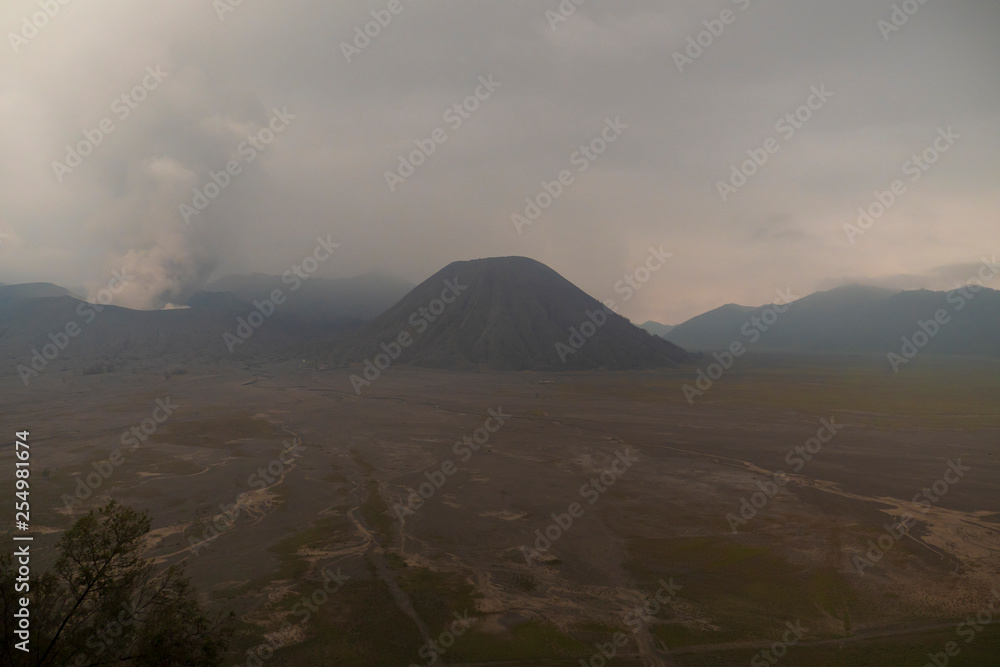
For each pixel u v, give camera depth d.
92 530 11.59
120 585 11.87
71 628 11.16
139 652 11.45
